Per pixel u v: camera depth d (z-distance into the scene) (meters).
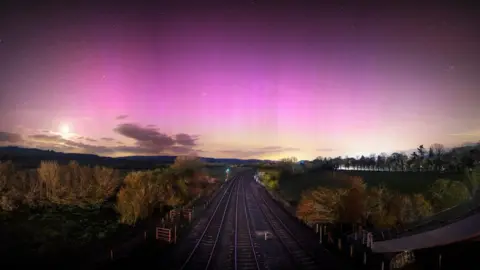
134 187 36.53
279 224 37.69
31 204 32.19
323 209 34.28
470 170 34.66
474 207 27.67
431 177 51.16
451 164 61.78
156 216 38.81
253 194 73.38
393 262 20.34
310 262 22.23
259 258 23.27
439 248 21.47
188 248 25.61
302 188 61.81
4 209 29.62
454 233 23.42
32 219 28.89
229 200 61.16
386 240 26.61
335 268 20.78
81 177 36.38
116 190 41.97
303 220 37.44
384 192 34.53
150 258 22.02
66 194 34.56
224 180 117.50
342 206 33.22
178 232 31.47
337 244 27.09
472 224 24.02
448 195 32.38
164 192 43.94
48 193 33.91
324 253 24.56
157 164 95.00
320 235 28.88
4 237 23.33
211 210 48.19
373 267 20.53
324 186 39.66
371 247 25.11
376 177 56.31
